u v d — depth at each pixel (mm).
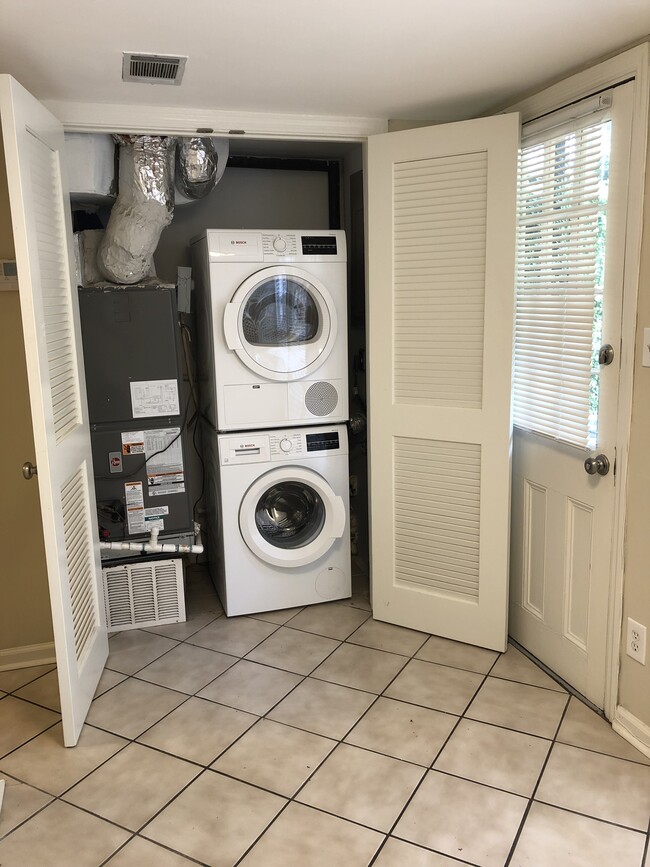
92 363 2744
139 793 1954
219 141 2996
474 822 1808
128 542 2863
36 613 2682
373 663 2631
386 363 2762
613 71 1993
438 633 2832
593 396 2188
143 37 1849
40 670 2664
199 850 1740
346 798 1910
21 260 1851
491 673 2539
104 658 2650
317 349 2912
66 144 2590
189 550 2816
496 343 2484
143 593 2955
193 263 3240
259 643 2811
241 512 2932
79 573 2320
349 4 1661
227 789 1961
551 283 2357
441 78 2271
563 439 2322
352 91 2387
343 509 3029
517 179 2367
